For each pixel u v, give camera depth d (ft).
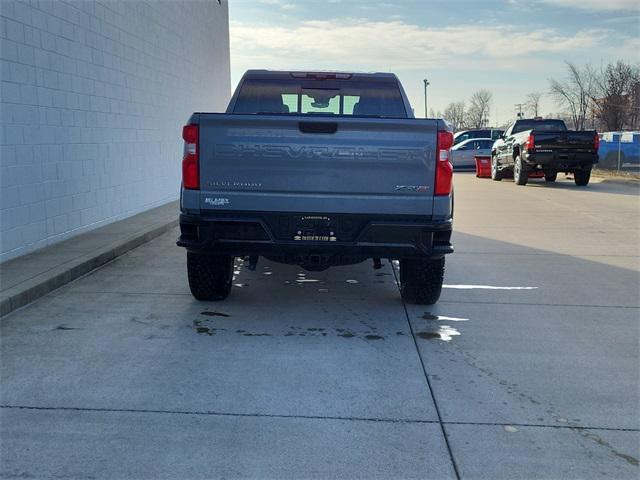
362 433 11.51
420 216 16.84
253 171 16.61
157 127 39.99
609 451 11.02
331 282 22.94
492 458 10.71
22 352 15.30
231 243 16.99
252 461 10.53
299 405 12.63
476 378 14.12
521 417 12.25
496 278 23.61
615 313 19.27
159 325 17.51
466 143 92.63
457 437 11.42
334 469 10.32
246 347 15.90
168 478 10.01
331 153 16.46
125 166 34.37
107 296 20.29
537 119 68.13
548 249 29.22
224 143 16.52
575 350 16.03
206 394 13.08
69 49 27.17
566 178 73.05
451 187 17.20
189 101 47.85
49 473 10.07
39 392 13.05
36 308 18.85
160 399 12.81
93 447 10.89
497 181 70.03
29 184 24.08
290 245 16.92
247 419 12.00
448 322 18.21
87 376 13.92
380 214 16.74
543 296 21.15
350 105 21.81
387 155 16.48
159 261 25.40
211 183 16.72
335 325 17.80
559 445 11.19
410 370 14.55
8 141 22.49
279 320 18.19
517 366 14.88
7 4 22.24
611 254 28.12
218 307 19.36
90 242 26.78
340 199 16.66
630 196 52.49
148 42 37.93
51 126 25.70
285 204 16.70
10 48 22.47
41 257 23.54
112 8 32.04
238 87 21.53
